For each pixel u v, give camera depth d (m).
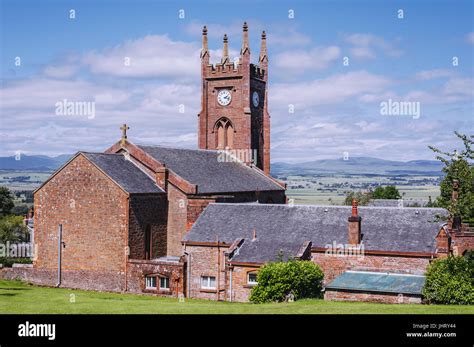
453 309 41.22
